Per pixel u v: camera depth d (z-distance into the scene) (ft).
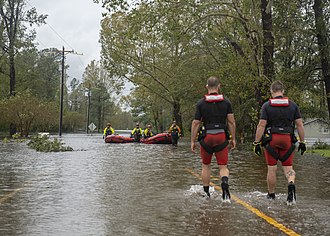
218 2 71.87
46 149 62.23
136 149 70.90
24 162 43.42
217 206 20.48
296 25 73.00
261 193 24.26
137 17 68.44
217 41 96.94
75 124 269.44
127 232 15.78
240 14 73.51
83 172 34.60
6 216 18.37
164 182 28.96
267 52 70.44
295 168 39.75
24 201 21.80
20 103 124.67
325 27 69.21
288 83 69.97
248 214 18.70
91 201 21.85
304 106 70.74
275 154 21.81
